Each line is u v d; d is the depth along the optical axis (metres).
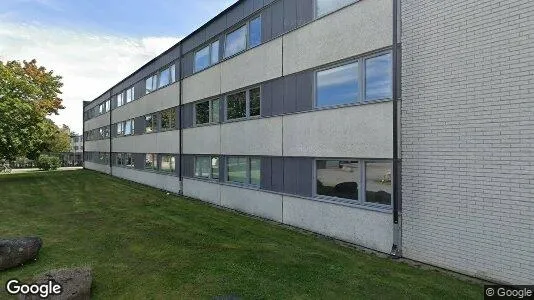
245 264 8.10
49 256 8.79
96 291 6.68
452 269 7.47
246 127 14.58
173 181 22.03
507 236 6.62
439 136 7.71
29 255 8.30
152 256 8.80
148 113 26.27
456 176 7.40
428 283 6.86
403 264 7.98
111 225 12.45
